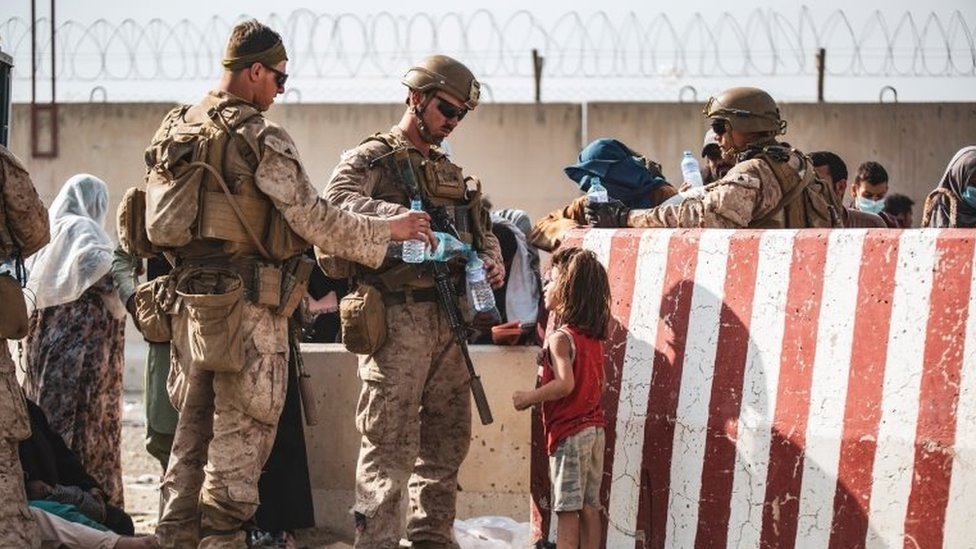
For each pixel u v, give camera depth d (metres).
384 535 5.28
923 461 4.36
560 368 4.96
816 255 4.71
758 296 4.84
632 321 5.20
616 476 5.15
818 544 4.54
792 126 13.69
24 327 4.94
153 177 4.92
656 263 5.17
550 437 5.05
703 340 4.95
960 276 4.37
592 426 5.03
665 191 6.42
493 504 6.29
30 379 6.60
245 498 4.89
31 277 6.45
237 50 4.96
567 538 5.02
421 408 5.52
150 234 4.88
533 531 5.42
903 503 4.38
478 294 5.39
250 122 4.86
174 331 5.00
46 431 5.93
